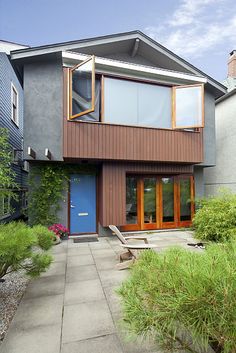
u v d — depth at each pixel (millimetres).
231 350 1398
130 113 7207
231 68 11617
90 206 7656
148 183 8250
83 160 7012
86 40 6988
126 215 7945
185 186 8680
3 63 8125
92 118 6902
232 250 1946
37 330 2527
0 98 7762
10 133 9133
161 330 1486
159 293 1536
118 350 2199
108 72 7023
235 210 6465
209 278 1415
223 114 10266
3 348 2238
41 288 3600
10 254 2512
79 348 2236
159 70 7355
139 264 2156
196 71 8312
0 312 2908
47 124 6719
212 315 1352
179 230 8281
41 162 7000
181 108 7523
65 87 6582
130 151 6984
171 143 7445
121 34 7227
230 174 9758
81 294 3389
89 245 6277
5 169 5109
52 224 6977
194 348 1820
